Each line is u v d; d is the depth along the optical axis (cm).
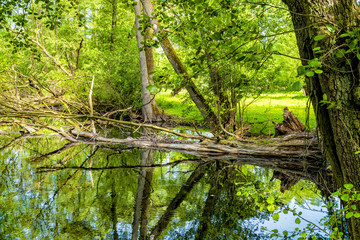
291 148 938
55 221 486
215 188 688
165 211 545
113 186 689
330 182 710
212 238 440
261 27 649
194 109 1669
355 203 251
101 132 1512
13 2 591
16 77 1196
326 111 260
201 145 1061
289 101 2195
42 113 892
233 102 1068
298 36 262
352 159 238
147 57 1780
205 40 277
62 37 2991
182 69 1096
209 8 274
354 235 261
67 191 645
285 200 585
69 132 1218
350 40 213
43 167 841
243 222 495
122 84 1992
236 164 920
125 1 520
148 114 1789
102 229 459
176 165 909
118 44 2480
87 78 1856
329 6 235
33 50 661
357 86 228
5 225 467
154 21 1040
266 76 598
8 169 806
